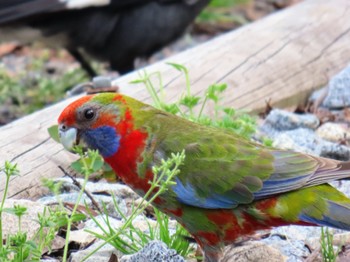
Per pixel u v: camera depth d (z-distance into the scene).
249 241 7.78
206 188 7.16
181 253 7.84
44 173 9.31
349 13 13.84
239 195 7.11
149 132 7.25
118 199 8.75
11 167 7.01
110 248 7.81
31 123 10.15
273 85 11.91
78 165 8.84
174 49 17.94
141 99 10.93
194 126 7.41
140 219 8.42
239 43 12.56
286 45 12.68
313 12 13.71
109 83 11.18
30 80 16.67
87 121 7.23
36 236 7.46
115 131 7.21
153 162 7.20
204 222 7.27
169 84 11.30
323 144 10.10
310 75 12.44
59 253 8.01
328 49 12.98
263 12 19.16
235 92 11.45
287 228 8.37
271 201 7.11
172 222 8.49
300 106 12.21
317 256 7.77
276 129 10.81
